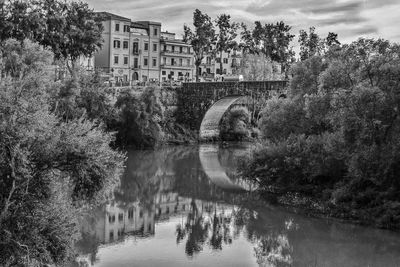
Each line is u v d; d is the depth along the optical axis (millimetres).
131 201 50375
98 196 26516
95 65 118062
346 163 44656
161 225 42062
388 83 42875
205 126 100875
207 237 39000
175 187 57562
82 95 79062
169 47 129000
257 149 53812
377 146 42188
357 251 35312
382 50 45438
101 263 32688
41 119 24375
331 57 51969
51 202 24016
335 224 41875
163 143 92812
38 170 24281
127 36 118875
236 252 35562
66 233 24125
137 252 35062
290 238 38438
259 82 84875
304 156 49500
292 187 50812
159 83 102188
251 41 131000
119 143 85812
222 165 73875
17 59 53312
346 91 44156
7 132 23328
